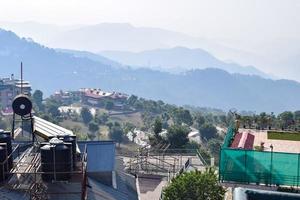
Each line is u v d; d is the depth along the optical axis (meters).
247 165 37.97
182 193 42.47
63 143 29.53
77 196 29.70
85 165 32.72
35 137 38.19
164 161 68.06
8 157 29.69
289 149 49.81
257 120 65.06
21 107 35.38
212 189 42.19
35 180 27.62
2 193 27.55
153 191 57.34
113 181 40.69
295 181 37.09
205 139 184.25
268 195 21.03
